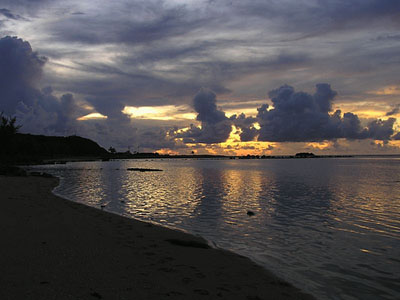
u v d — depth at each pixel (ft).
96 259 28.84
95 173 223.10
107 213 57.77
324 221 55.31
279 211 65.82
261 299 22.74
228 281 25.95
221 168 348.79
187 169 319.06
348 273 30.01
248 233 46.32
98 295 20.21
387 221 55.31
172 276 25.89
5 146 374.84
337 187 122.01
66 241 34.81
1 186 96.63
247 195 94.79
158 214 61.62
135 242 36.94
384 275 29.55
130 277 24.68
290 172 249.75
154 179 166.50
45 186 111.55
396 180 159.63
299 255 35.58
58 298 19.30
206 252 34.73
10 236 35.35
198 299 21.44
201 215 60.75
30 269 24.72
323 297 24.35
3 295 19.34
